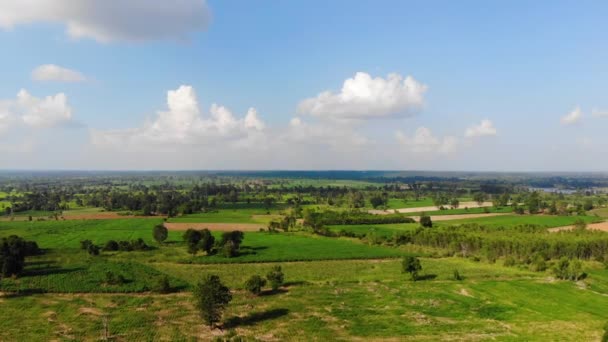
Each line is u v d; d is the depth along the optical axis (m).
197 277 97.38
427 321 72.12
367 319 72.75
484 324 71.25
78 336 61.84
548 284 96.38
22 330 63.38
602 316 76.06
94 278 91.75
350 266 113.62
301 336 64.38
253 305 79.19
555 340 64.31
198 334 64.25
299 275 102.81
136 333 63.84
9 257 91.31
